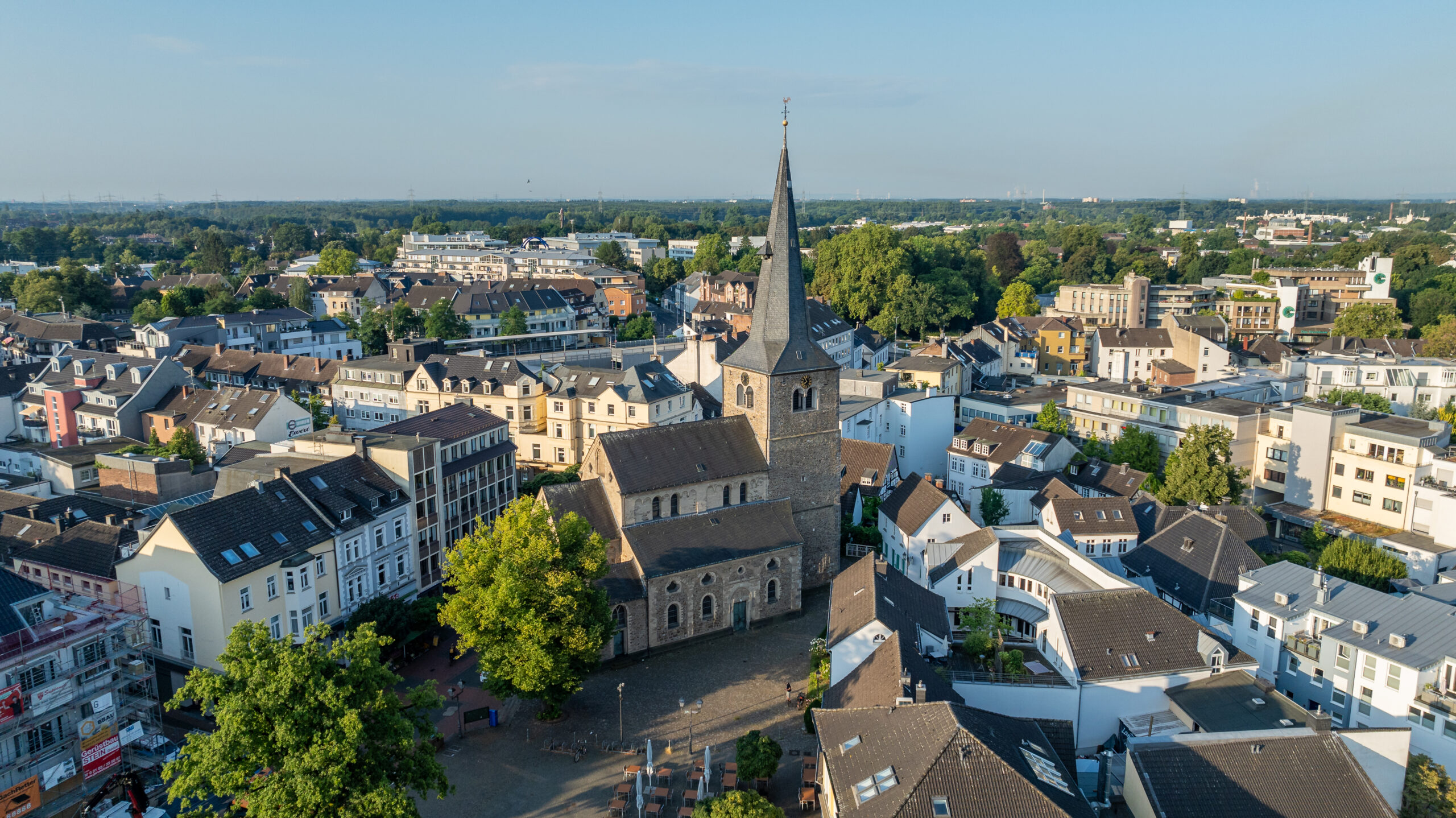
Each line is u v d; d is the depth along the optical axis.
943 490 102.12
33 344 185.00
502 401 130.50
